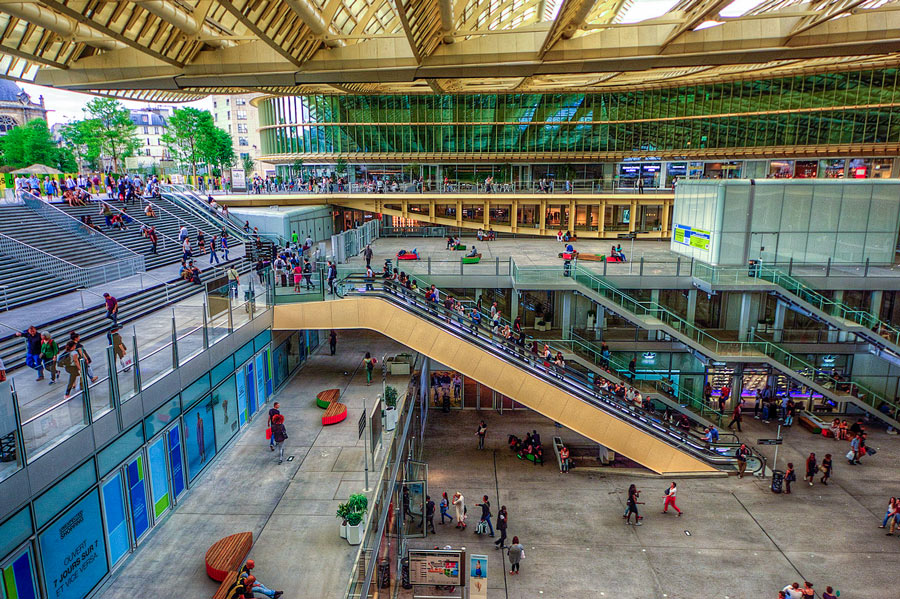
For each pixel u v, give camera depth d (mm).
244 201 48094
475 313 27500
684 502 22109
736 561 18391
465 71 24875
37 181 31875
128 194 34250
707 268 29297
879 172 47875
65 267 22016
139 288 22453
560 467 24516
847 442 28125
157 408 14664
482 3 33375
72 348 11961
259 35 18781
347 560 13211
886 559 18594
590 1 18562
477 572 15539
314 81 25203
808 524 20625
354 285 24547
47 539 10781
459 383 31328
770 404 30734
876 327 28328
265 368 22906
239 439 19672
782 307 31328
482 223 49281
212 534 14273
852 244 30859
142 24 18938
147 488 14219
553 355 28203
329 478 16969
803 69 43719
